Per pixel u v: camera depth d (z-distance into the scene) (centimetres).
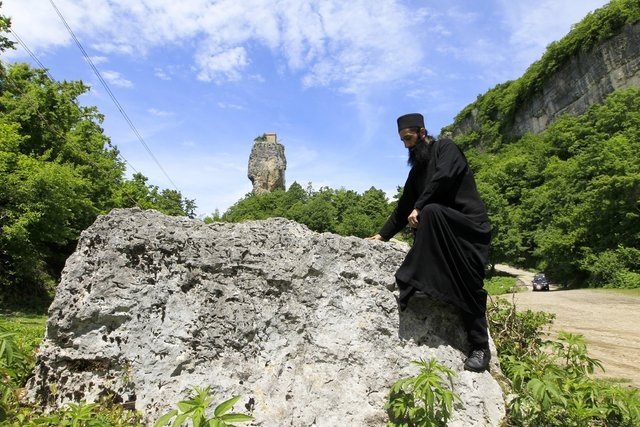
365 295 335
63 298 289
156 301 298
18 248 1719
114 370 284
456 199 336
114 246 302
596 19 6588
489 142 10144
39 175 1670
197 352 295
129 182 2902
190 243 321
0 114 2014
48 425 252
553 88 7806
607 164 3797
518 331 447
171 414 214
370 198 8519
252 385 293
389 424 292
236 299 312
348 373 312
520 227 5747
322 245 341
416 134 352
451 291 315
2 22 1970
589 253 3666
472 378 322
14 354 253
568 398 301
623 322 1299
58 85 2283
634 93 5312
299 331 318
